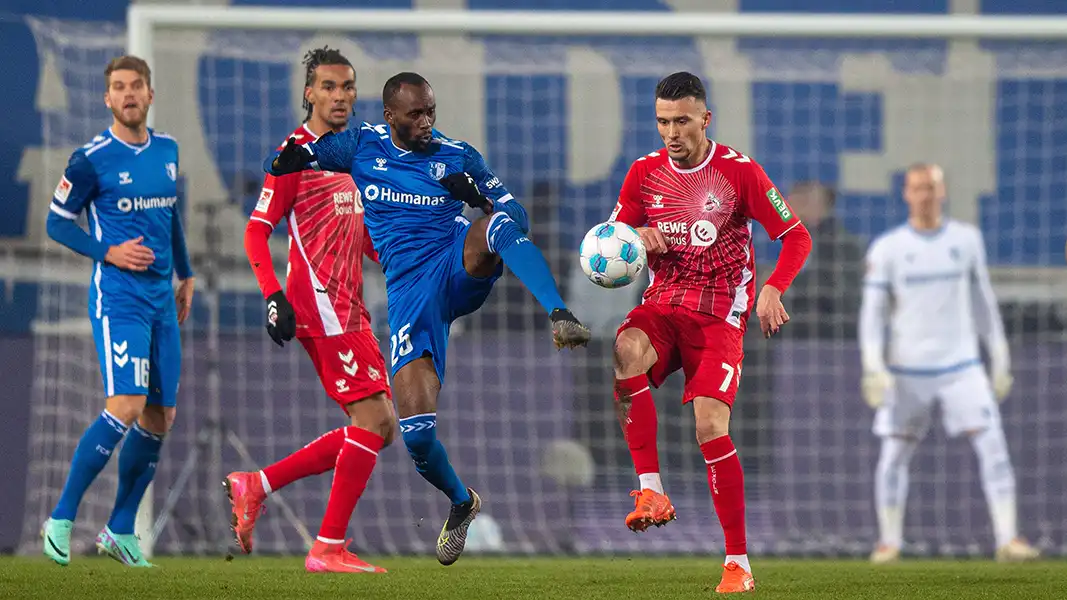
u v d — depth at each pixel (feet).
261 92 134.41
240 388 100.68
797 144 147.43
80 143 106.83
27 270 112.47
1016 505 108.58
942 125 145.59
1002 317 114.42
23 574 60.59
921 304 96.73
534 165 142.72
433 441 54.60
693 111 51.29
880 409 96.78
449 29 95.50
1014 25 96.58
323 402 101.71
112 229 67.05
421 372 53.52
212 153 130.31
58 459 97.71
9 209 129.70
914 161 146.30
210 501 96.02
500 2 161.07
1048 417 109.50
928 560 92.22
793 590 53.47
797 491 102.68
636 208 55.11
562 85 143.74
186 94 128.98
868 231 146.00
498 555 98.02
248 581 56.49
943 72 139.74
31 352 97.71
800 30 96.58
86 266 105.29
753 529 101.50
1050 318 114.32
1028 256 146.10
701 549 100.17
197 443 94.63
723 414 51.70
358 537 98.94
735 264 53.78
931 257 96.84
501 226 50.49
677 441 103.76
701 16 96.43
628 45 132.98
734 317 53.47
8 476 95.35
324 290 64.39
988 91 144.36
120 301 66.54
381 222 54.34
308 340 65.26
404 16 94.99
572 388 103.40
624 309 106.83
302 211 64.13
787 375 103.65
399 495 99.96
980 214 145.07
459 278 52.80
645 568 69.92
